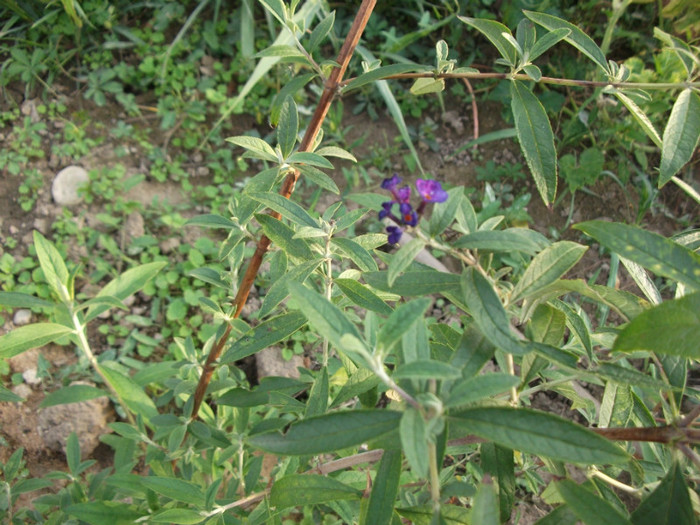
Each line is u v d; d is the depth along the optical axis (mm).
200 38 1230
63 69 1182
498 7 1227
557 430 316
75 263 1026
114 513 569
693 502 427
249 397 566
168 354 974
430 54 1237
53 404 590
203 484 700
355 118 1227
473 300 353
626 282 1050
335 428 342
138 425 673
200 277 561
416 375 309
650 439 371
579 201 1132
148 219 1081
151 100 1203
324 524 723
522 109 439
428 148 1199
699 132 422
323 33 489
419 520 412
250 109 1197
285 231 479
